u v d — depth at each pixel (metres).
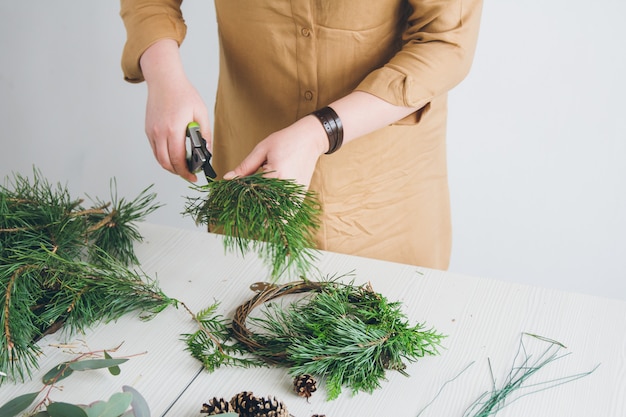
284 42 1.65
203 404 1.15
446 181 1.94
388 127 1.72
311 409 1.18
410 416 1.17
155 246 1.53
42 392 1.20
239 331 1.30
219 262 1.49
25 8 3.02
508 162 2.80
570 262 2.87
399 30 1.66
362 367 1.21
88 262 1.48
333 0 1.58
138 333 1.31
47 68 3.10
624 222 2.75
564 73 2.63
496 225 2.89
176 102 1.51
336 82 1.68
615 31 2.53
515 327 1.33
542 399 1.20
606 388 1.22
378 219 1.83
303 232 1.30
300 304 1.37
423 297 1.40
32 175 3.29
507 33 2.63
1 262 1.37
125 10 1.68
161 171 3.16
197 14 2.81
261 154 1.39
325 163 1.72
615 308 1.38
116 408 1.07
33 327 1.27
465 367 1.25
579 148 2.70
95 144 3.19
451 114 2.79
